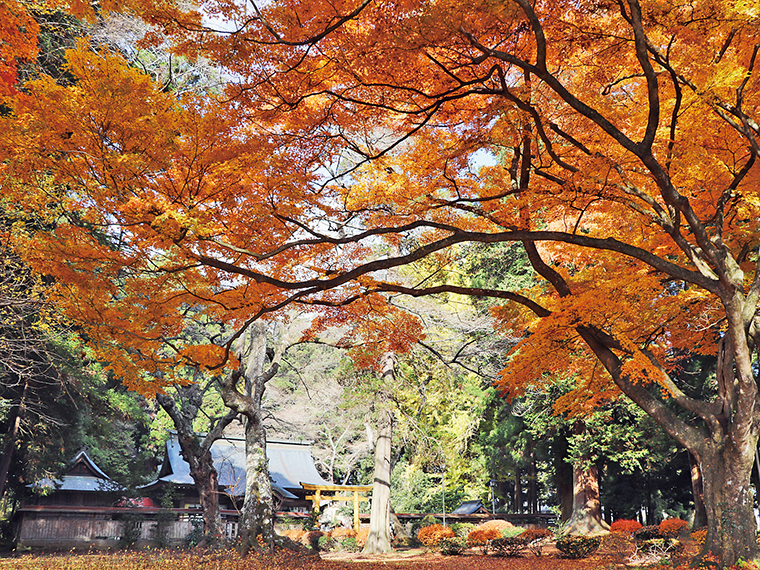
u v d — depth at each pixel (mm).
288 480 34750
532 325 11148
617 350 10234
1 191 8180
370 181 10164
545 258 13836
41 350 17969
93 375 24859
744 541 8656
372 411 24406
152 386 10102
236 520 30406
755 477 25203
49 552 22125
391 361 23094
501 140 8742
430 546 24234
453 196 10789
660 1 7301
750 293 9070
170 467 31797
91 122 7090
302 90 7859
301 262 10484
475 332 23812
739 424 8820
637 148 7906
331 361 36094
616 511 31391
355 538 26547
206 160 7828
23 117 7121
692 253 9133
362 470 44500
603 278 11188
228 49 7137
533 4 7297
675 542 16438
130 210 7625
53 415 24281
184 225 7484
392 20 6535
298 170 9000
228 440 31297
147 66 15273
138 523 24406
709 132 8992
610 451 23500
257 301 9922
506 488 44438
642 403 9914
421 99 8398
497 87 8484
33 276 14406
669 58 8547
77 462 28766
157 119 7285
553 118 9086
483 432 32844
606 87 9078
